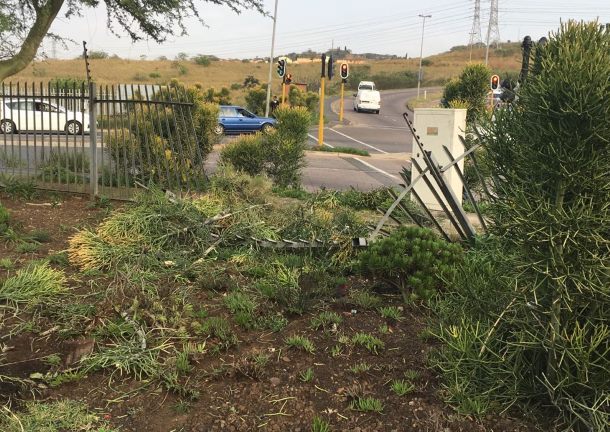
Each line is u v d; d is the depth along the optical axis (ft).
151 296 14.78
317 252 19.39
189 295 15.43
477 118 12.91
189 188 25.76
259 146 34.86
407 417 10.13
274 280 16.38
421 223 22.56
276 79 240.32
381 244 16.14
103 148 28.07
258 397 10.67
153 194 21.27
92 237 18.52
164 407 10.34
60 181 27.63
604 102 8.55
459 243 18.12
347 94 226.79
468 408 10.19
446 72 338.54
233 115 91.97
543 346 9.60
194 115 33.76
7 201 25.59
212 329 13.16
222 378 11.34
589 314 9.52
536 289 9.61
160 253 18.01
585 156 8.91
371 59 473.67
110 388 10.91
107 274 16.74
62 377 10.98
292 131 35.76
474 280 12.23
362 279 17.30
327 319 14.06
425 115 27.63
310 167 56.70
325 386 11.12
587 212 8.71
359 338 13.00
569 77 8.73
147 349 12.11
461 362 10.84
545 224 8.95
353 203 29.40
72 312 13.73
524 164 9.50
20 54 28.84
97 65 235.40
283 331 13.62
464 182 18.38
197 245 19.12
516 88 10.64
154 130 29.60
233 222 20.58
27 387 10.68
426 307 14.87
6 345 12.25
